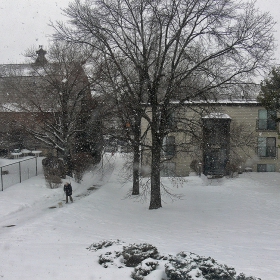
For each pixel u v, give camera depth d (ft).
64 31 64.75
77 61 96.63
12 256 31.86
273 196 81.61
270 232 50.29
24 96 98.89
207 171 117.19
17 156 127.24
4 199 71.72
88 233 47.50
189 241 43.29
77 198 80.48
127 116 68.39
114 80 67.56
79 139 107.24
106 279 24.06
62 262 29.07
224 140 99.40
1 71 118.11
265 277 26.32
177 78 68.64
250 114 118.21
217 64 63.87
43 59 102.27
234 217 61.93
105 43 64.23
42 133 102.32
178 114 71.05
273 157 120.26
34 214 64.28
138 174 84.33
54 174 94.27
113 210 68.23
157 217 61.82
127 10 65.00
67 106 98.12
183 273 23.21
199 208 70.59
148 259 26.73
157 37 65.92
